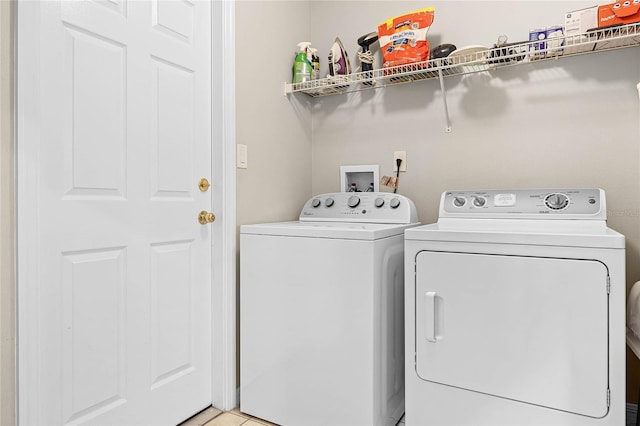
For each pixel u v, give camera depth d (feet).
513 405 4.20
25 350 3.75
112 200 4.58
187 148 5.54
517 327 4.18
